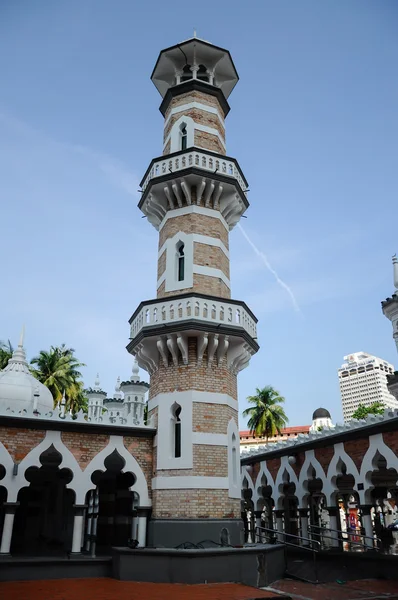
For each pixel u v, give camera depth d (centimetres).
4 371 2352
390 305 2150
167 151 2303
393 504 3316
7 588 1309
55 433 1691
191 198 2059
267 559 1527
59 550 1988
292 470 2222
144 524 1692
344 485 2498
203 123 2250
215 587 1309
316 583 1509
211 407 1742
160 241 2134
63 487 2347
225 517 1627
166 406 1762
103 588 1302
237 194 2106
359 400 14950
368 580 1579
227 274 2075
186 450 1667
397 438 1652
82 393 5209
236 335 1802
